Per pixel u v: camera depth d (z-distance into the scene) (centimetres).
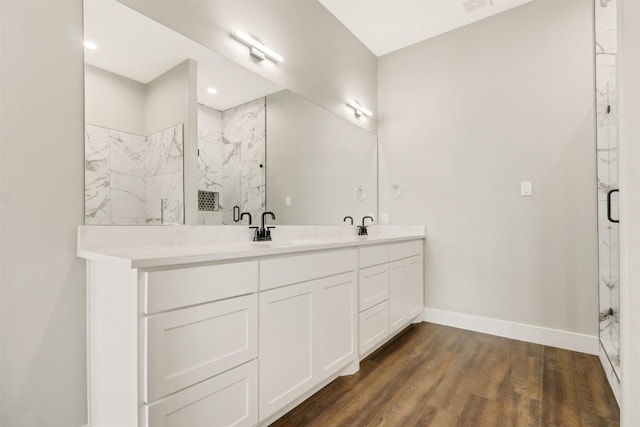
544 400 170
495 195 271
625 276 109
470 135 285
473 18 281
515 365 210
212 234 183
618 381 167
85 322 136
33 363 123
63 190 131
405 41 318
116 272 114
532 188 255
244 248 146
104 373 123
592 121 232
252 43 203
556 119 246
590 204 231
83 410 135
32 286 123
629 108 107
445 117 300
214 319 123
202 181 179
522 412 160
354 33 305
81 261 135
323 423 152
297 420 154
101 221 140
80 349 134
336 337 186
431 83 309
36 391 123
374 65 339
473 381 190
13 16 119
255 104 209
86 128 137
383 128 338
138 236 152
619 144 113
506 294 265
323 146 267
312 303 169
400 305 260
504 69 269
